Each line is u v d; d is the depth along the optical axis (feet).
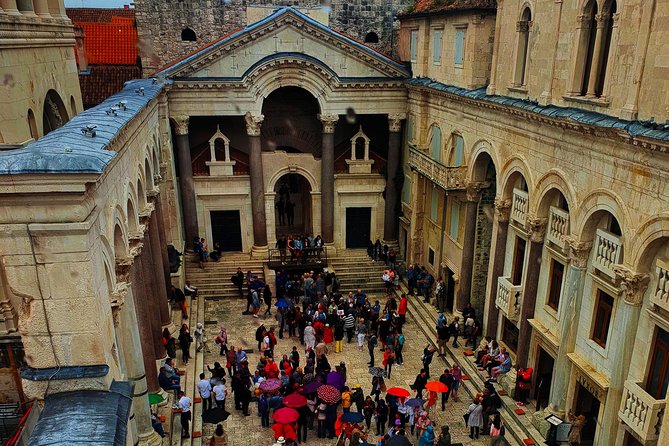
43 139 35.50
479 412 60.29
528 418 61.05
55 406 32.99
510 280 68.90
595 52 50.03
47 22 54.60
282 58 95.14
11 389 40.47
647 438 44.01
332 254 107.65
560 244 57.16
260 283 93.61
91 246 33.22
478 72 73.97
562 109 53.93
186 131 97.55
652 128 41.55
